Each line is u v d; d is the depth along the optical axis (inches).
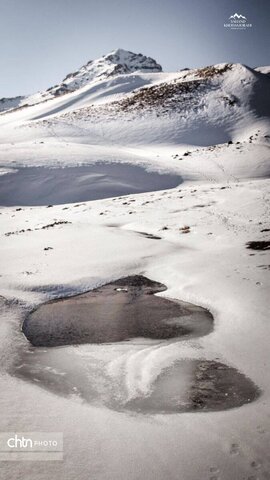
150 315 235.8
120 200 834.8
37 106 3961.6
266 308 223.6
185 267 321.1
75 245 412.8
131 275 318.7
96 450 114.6
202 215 569.3
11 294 267.1
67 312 244.5
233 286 265.1
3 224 663.8
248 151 1584.6
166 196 808.9
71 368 170.2
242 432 121.6
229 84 2787.9
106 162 1359.5
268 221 488.7
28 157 1352.1
